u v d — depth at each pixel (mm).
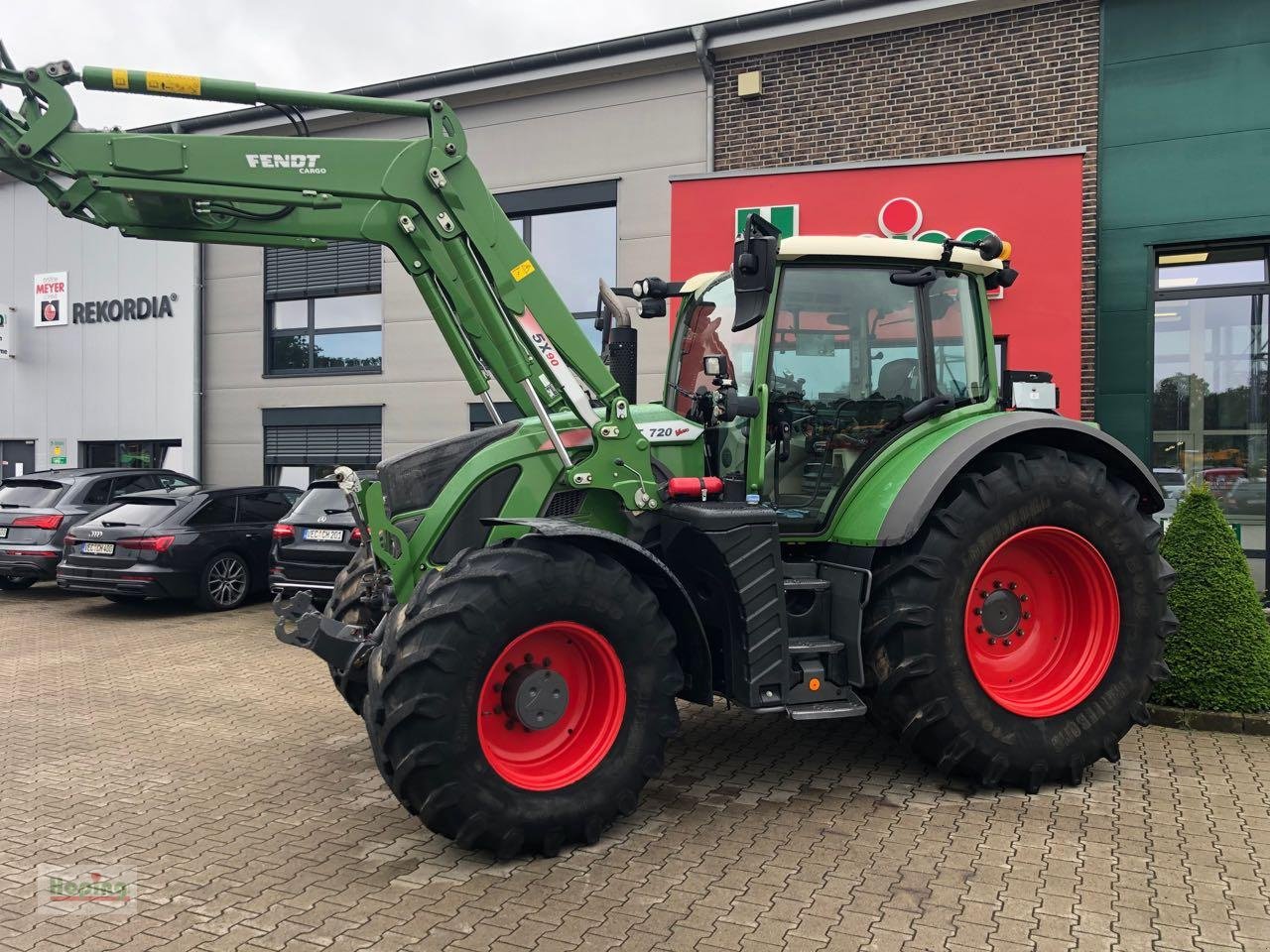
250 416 13172
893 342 4719
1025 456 4449
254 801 4211
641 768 3729
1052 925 2988
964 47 8953
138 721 5555
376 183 4012
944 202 8383
